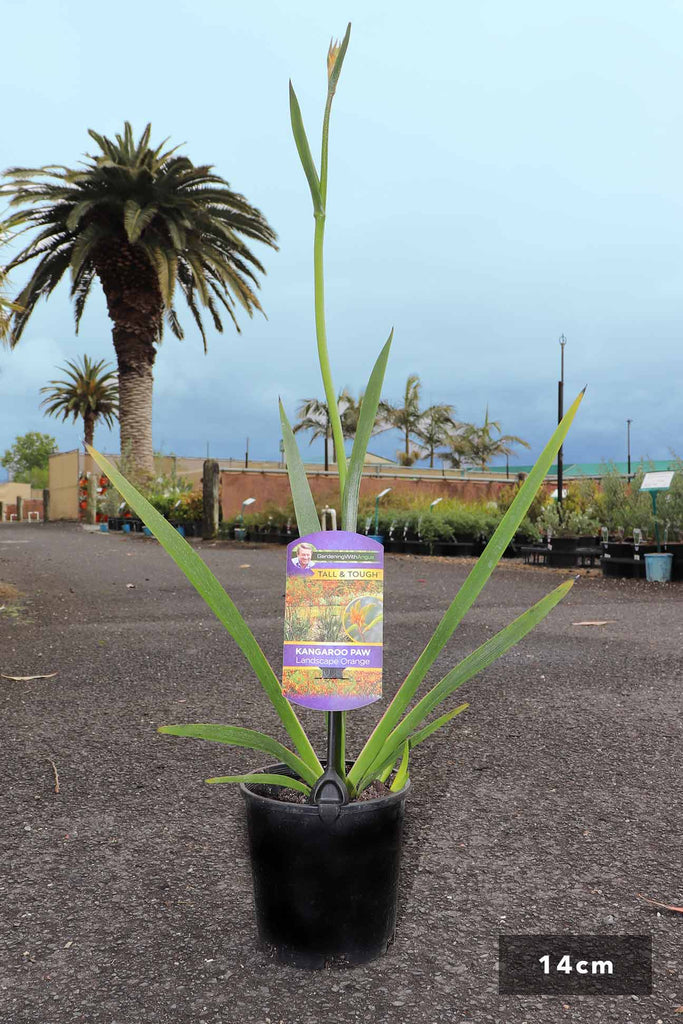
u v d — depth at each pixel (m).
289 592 1.51
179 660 4.93
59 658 5.00
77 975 1.59
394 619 6.55
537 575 10.63
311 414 32.41
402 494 20.84
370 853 1.58
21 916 1.85
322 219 1.57
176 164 20.11
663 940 1.72
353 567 1.50
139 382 22.75
